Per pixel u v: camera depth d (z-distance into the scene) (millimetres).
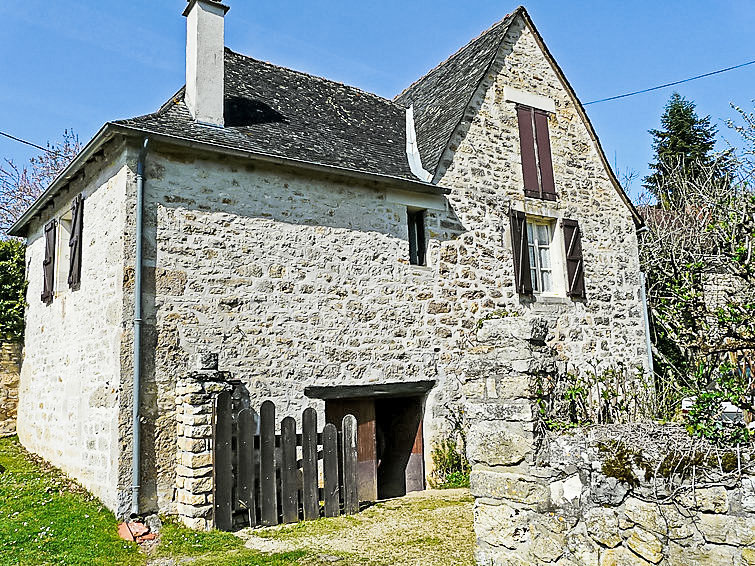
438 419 8977
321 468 7762
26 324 11008
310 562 5258
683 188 10664
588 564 3857
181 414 6676
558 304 10430
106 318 7039
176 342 6996
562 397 4445
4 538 5691
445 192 9414
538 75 11164
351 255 8531
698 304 5641
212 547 5770
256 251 7730
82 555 5391
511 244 10133
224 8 8367
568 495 4004
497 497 4383
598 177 11586
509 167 10398
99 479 6863
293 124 9250
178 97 8641
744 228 5273
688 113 22125
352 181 8703
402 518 6867
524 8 11117
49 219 10078
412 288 9023
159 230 7074
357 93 11570
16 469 8508
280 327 7766
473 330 9484
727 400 3844
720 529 3322
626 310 11297
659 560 3543
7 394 11164
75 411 7852
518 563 4215
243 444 6605
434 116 10711
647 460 3670
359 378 8305
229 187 7652
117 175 7199
